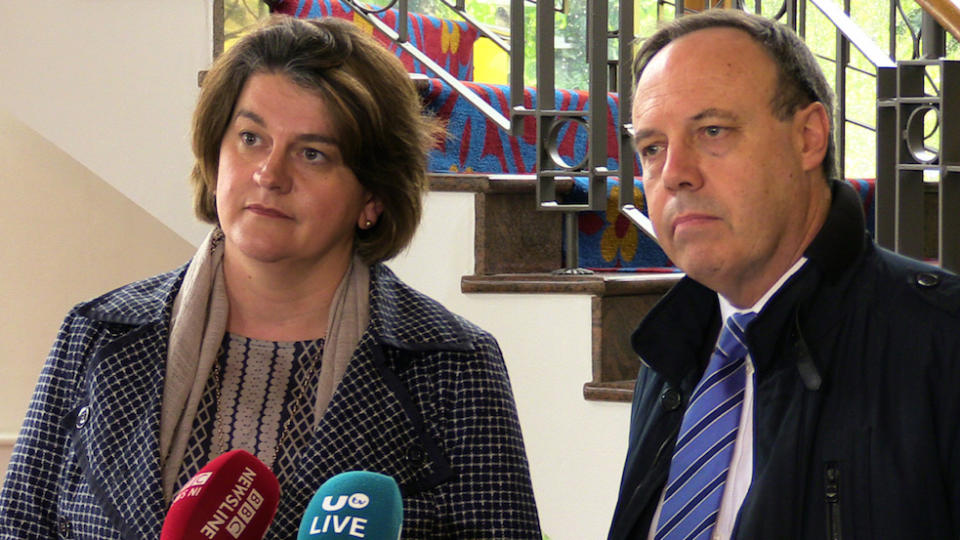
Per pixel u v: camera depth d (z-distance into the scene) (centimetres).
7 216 415
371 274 216
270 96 197
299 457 197
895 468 153
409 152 211
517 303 355
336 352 204
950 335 157
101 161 420
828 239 167
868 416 157
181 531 154
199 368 203
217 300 207
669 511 172
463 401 204
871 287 166
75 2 418
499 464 202
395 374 206
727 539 166
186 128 418
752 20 171
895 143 305
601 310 339
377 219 216
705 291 187
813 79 170
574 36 642
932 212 438
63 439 206
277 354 206
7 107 416
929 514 151
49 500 204
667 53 172
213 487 158
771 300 168
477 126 439
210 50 422
